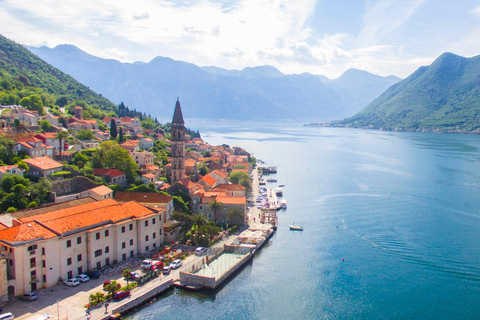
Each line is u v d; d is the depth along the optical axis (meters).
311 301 112.94
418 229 171.75
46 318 90.44
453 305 111.12
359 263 137.75
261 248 151.75
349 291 118.69
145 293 108.00
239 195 198.75
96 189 158.50
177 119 196.00
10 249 99.69
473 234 165.12
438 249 149.12
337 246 152.88
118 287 105.31
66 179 160.88
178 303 109.50
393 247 151.88
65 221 115.00
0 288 96.38
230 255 139.75
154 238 139.75
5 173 148.12
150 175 199.12
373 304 111.75
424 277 127.31
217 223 174.50
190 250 140.50
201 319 102.69
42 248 104.69
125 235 127.94
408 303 112.00
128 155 197.50
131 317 101.31
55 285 107.94
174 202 171.88
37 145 186.38
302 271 131.75
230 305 109.62
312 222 184.38
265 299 113.62
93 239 117.31
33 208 130.50
